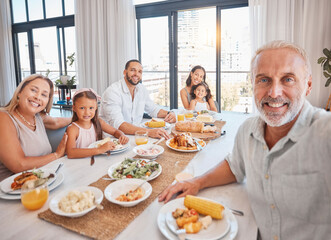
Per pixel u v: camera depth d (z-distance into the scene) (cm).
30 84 137
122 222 79
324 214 73
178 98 438
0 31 587
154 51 436
